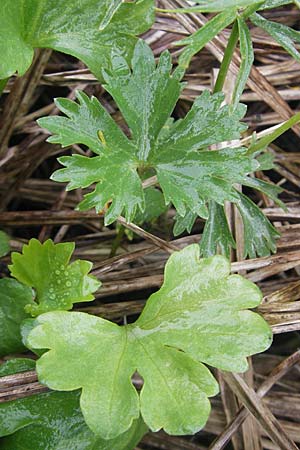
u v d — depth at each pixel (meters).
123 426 0.26
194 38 0.28
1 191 0.36
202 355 0.26
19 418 0.27
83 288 0.29
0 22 0.29
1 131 0.35
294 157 0.37
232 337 0.27
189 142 0.29
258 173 0.37
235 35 0.30
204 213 0.28
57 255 0.29
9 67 0.29
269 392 0.32
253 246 0.32
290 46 0.29
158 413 0.26
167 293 0.27
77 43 0.30
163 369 0.26
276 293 0.31
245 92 0.37
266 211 0.35
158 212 0.34
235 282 0.27
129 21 0.30
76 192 0.36
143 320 0.27
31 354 0.31
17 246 0.34
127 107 0.29
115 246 0.34
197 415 0.26
